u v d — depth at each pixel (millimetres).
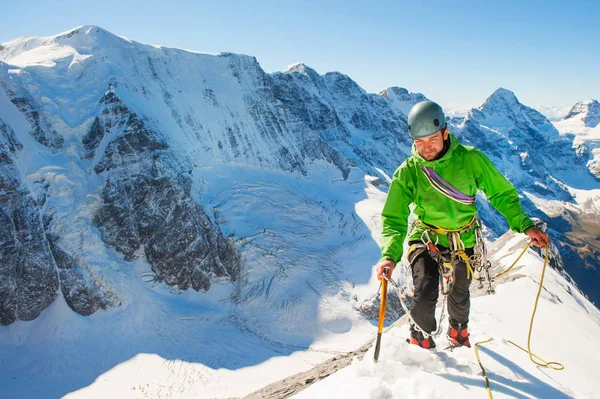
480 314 5773
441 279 3789
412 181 3789
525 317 5734
